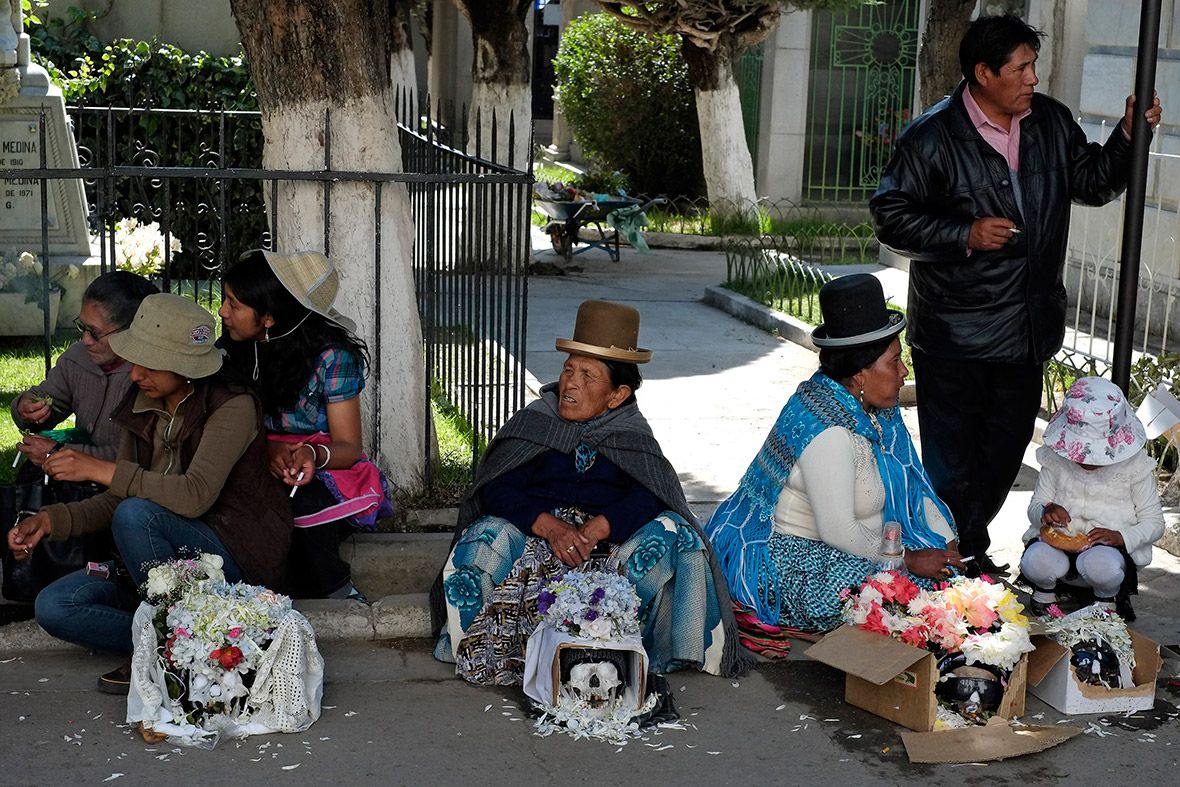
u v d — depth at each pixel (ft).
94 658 14.11
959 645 13.00
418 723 12.87
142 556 13.08
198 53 38.22
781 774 12.06
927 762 12.27
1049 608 14.34
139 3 37.83
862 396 14.76
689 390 28.07
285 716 12.49
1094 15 32.76
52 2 37.22
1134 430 15.05
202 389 13.64
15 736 12.26
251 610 12.42
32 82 28.86
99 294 14.55
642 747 12.53
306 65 16.57
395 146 17.35
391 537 16.83
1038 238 15.72
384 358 17.48
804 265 38.11
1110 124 32.35
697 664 14.30
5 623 14.53
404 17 56.34
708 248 52.44
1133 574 15.44
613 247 52.31
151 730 12.21
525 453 14.37
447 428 22.62
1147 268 25.49
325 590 15.10
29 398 14.89
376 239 16.39
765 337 34.68
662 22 48.70
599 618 12.82
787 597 14.85
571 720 12.74
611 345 14.20
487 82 43.80
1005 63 15.06
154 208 36.27
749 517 15.26
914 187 15.84
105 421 14.88
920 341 16.53
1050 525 15.25
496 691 13.69
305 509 14.62
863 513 14.87
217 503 13.79
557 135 84.23
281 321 14.43
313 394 14.67
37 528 13.09
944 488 16.79
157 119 36.42
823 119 63.67
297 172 15.81
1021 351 16.01
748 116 64.28
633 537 14.06
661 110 62.95
